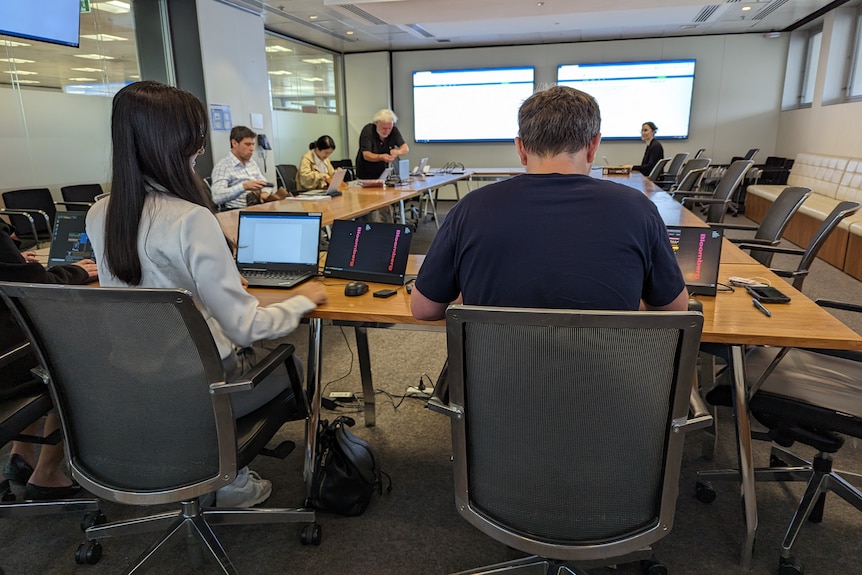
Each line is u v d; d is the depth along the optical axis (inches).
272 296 72.4
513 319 35.7
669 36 341.7
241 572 60.4
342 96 391.9
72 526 68.3
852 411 54.6
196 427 48.6
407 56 378.9
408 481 76.6
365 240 80.0
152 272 49.5
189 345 44.6
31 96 179.6
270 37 305.1
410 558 62.3
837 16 268.7
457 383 41.1
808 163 280.7
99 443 50.4
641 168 296.7
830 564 60.1
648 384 38.4
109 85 209.5
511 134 376.2
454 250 46.2
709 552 62.4
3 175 173.0
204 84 235.0
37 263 64.3
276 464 81.0
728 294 67.9
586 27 308.0
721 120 349.7
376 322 64.7
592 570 59.9
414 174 254.1
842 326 56.0
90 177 202.7
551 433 40.6
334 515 69.6
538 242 41.3
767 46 332.2
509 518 44.4
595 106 45.2
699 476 71.3
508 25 299.7
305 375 78.4
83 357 46.5
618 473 41.6
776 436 59.9
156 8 225.8
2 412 55.9
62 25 127.0
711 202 170.7
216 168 185.6
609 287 41.0
